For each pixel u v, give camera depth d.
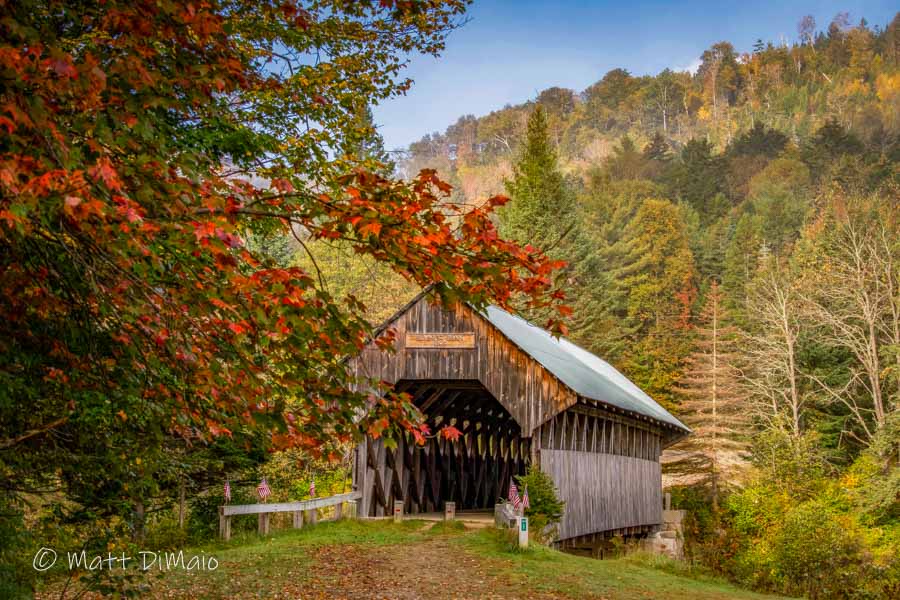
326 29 11.64
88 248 5.39
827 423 47.94
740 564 23.22
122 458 7.69
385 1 7.29
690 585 17.77
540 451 22.41
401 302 36.12
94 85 4.86
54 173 4.33
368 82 12.91
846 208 64.75
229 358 5.82
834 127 113.44
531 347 23.72
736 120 179.00
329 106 12.26
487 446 33.69
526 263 5.61
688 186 106.56
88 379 6.71
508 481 35.78
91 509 8.84
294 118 12.55
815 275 52.59
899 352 40.44
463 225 5.57
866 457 39.88
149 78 5.20
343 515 23.09
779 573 23.33
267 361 6.22
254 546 17.58
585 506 25.39
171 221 5.06
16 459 7.36
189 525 19.52
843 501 36.41
